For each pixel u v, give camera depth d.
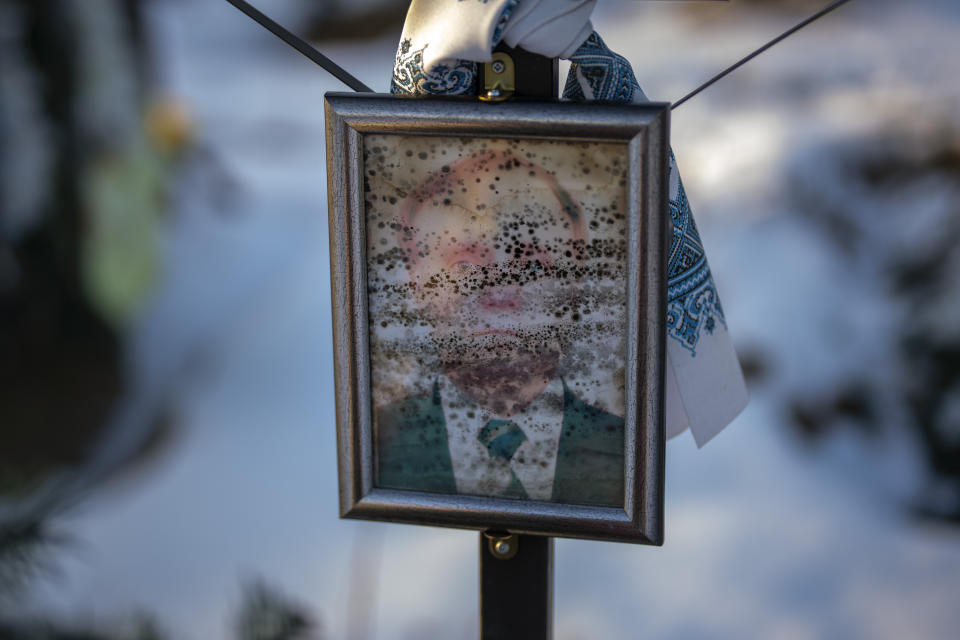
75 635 1.39
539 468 0.73
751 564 2.95
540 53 0.67
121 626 1.44
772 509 3.17
